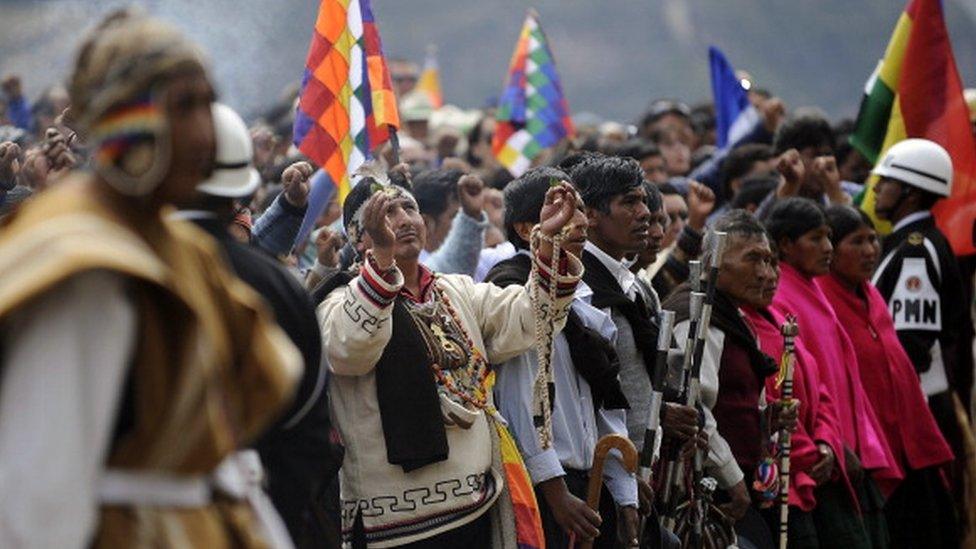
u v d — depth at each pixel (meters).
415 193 21.41
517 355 16.00
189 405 8.80
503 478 15.44
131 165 8.68
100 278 8.49
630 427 17.22
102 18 9.10
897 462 22.97
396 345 14.88
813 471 20.36
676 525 18.05
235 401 9.30
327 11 16.92
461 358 15.31
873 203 25.91
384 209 14.16
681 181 26.34
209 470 9.02
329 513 14.72
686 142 31.84
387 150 24.66
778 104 30.80
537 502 16.03
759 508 19.55
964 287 24.77
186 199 9.09
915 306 24.23
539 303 15.58
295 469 11.78
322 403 11.96
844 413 21.66
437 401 14.89
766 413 19.45
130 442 8.80
